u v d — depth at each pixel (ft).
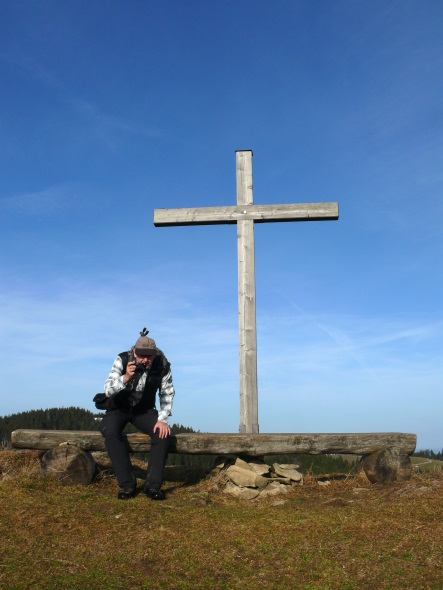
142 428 18.65
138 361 17.90
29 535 14.11
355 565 12.15
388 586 11.23
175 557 12.87
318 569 12.07
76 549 13.34
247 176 24.13
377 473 19.39
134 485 17.79
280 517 15.74
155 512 16.29
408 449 19.57
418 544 13.00
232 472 19.15
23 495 17.13
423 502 16.05
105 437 18.22
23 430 19.49
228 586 11.51
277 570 12.14
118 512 16.17
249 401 22.22
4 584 11.45
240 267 23.30
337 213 23.44
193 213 23.91
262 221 23.88
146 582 11.72
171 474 20.95
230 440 19.49
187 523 15.25
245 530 14.57
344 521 14.90
